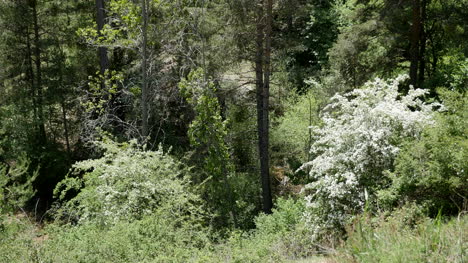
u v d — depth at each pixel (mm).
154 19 15609
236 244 8062
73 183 10820
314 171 9164
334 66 17594
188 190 12695
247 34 14891
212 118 14203
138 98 17156
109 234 7039
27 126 18281
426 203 6270
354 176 8266
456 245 3490
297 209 11414
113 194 9750
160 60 17266
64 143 21000
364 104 9094
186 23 15211
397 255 3477
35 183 18750
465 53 13250
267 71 15367
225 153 14555
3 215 7910
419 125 8242
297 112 18125
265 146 15797
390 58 15195
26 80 19547
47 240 6680
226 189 14570
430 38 15680
